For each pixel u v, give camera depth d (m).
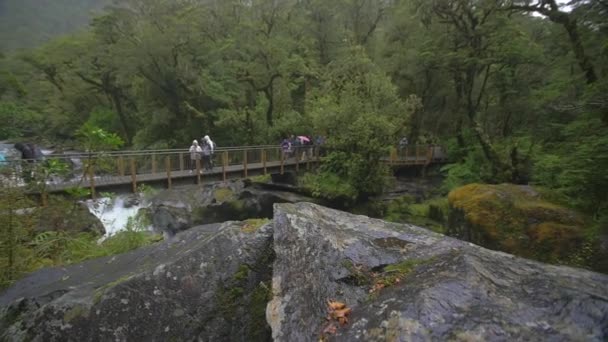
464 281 2.10
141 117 30.67
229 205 16.98
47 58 35.66
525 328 1.80
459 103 20.97
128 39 26.23
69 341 2.50
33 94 42.00
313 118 18.42
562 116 10.72
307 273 2.60
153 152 12.84
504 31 16.08
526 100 18.56
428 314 1.88
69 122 38.12
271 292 2.76
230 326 2.78
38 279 3.58
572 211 7.86
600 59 9.94
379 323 1.97
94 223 7.61
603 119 7.20
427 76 23.77
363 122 16.48
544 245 7.48
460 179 18.61
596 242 6.90
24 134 38.28
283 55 25.56
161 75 25.56
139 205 13.98
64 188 8.16
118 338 2.54
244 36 27.69
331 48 31.03
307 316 2.33
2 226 4.25
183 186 13.92
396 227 3.31
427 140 25.75
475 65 17.56
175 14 26.36
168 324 2.67
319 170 19.12
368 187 18.22
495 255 2.63
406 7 24.06
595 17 8.11
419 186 22.09
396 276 2.45
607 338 1.75
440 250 2.73
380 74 18.55
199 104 27.03
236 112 25.22
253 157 17.59
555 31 13.42
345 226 3.22
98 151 8.15
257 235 3.17
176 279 2.84
